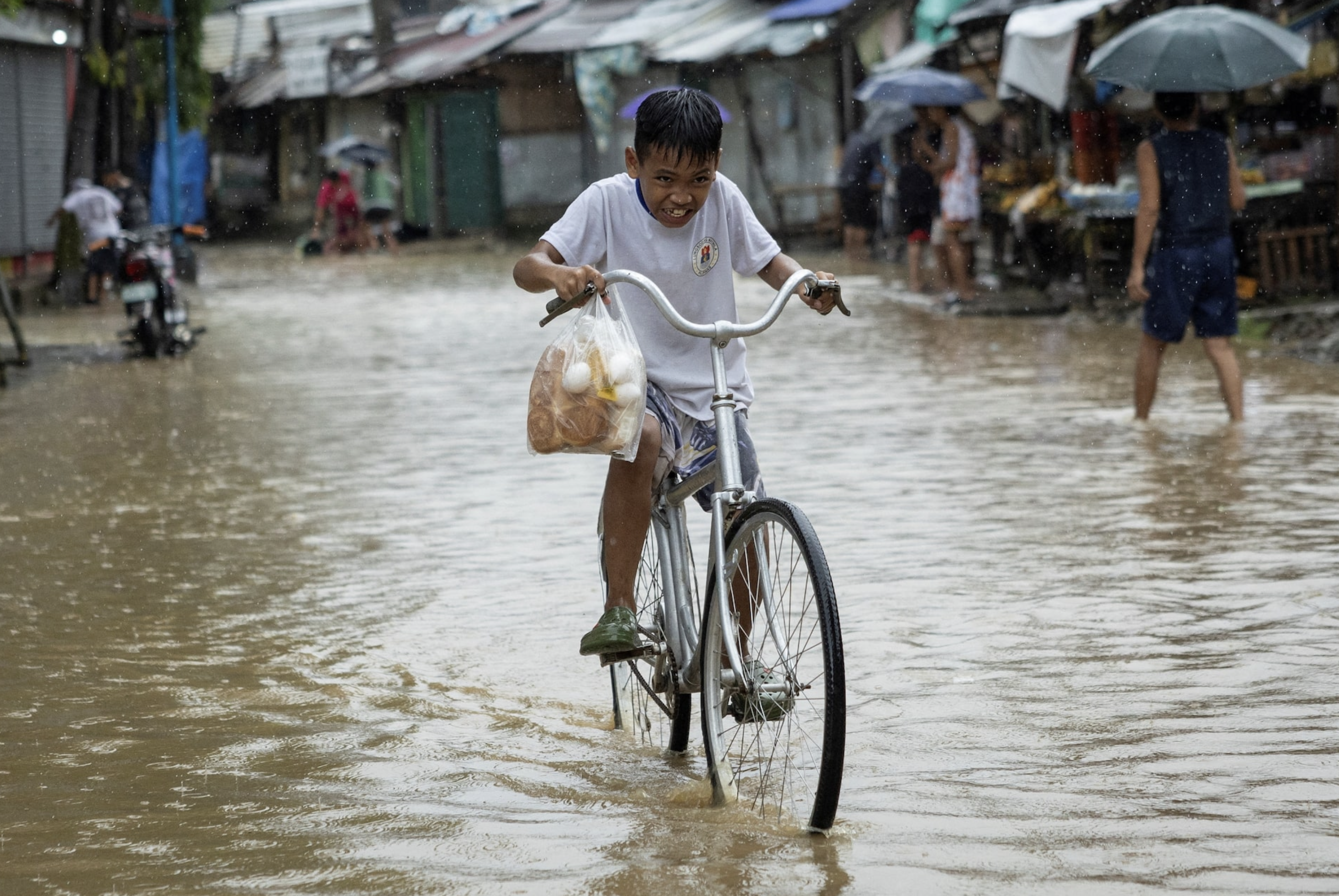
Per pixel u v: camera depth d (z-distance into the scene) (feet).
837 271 180.24
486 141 296.51
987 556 49.75
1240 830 27.09
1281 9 120.16
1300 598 43.32
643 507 30.91
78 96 168.66
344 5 346.54
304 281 207.62
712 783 29.68
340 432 81.51
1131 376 91.45
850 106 225.35
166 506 63.21
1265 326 103.86
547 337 126.62
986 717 34.32
